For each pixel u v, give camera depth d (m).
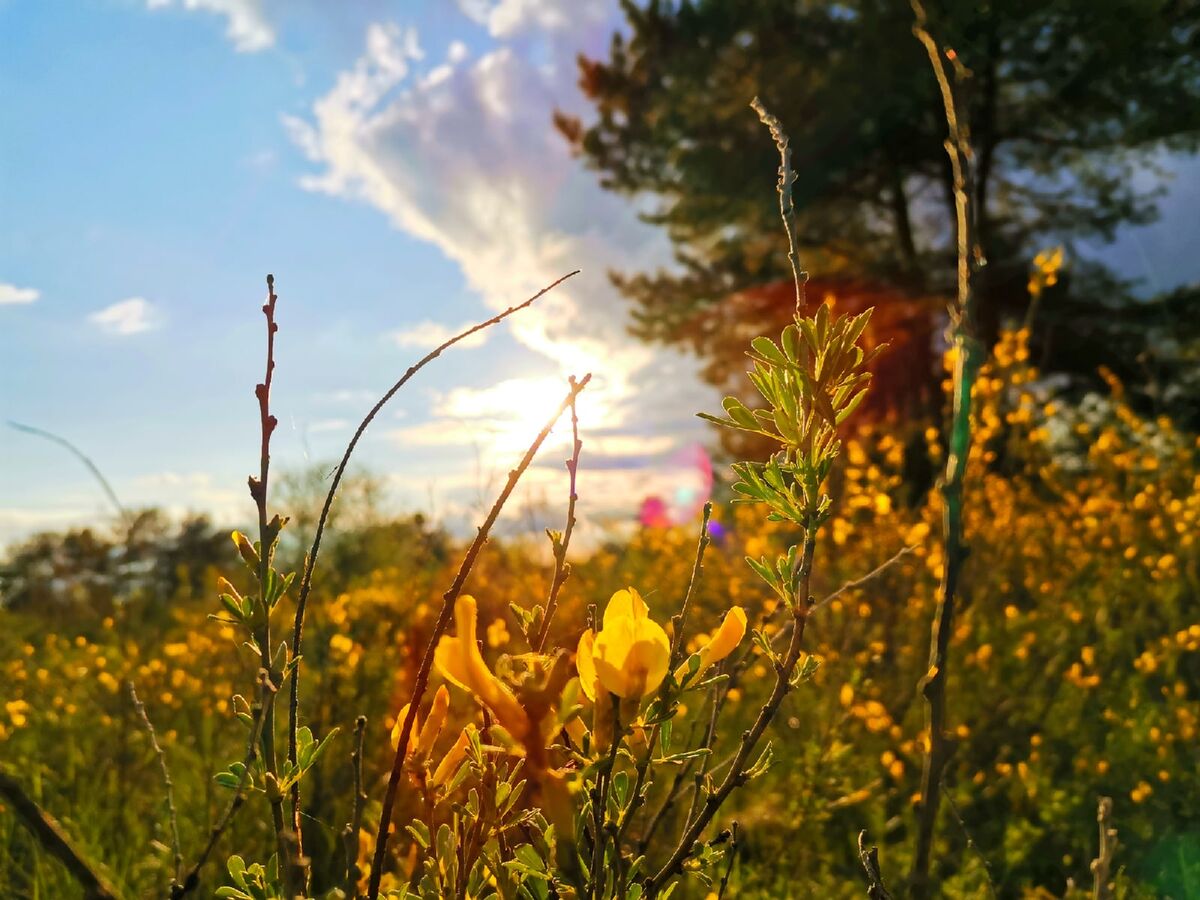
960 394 0.98
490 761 0.85
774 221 17.25
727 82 16.12
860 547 4.96
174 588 5.92
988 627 4.55
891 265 16.80
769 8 15.50
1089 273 16.56
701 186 16.62
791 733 3.49
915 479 7.45
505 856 0.89
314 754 0.86
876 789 3.27
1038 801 3.10
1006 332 5.42
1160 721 3.51
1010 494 5.79
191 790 2.98
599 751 0.77
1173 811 3.12
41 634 5.99
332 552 5.63
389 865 1.34
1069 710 3.84
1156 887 2.63
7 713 3.91
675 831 1.92
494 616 2.91
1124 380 15.78
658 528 6.58
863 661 3.59
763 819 2.77
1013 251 17.02
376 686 3.18
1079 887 2.67
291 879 0.79
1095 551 5.64
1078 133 15.45
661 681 0.77
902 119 15.36
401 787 1.37
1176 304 15.27
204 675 4.42
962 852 2.78
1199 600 4.75
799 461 0.89
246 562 0.86
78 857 0.57
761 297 18.47
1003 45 13.56
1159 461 6.30
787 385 0.90
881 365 15.78
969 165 1.00
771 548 5.37
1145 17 12.96
